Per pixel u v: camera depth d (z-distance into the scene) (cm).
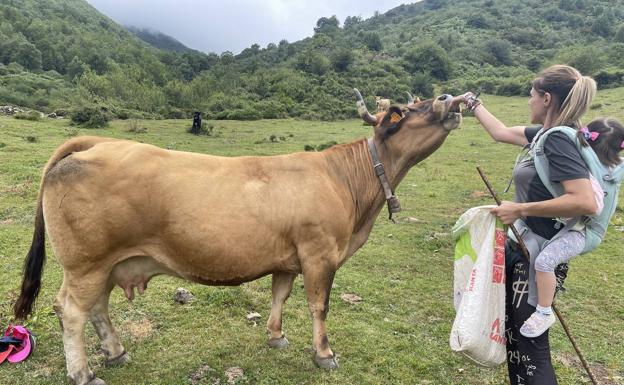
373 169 427
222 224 358
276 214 375
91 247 353
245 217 365
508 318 338
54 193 351
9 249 714
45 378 397
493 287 325
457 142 2561
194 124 2964
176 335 480
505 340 339
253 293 590
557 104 312
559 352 498
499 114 4044
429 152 421
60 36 10462
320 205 387
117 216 349
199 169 368
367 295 628
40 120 3150
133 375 409
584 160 291
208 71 9712
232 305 551
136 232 356
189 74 9744
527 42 9562
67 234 352
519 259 329
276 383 412
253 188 373
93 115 3069
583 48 6750
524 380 326
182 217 352
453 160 1988
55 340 454
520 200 328
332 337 498
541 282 306
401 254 816
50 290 569
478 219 332
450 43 9238
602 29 9494
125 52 10100
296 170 394
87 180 348
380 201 438
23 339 429
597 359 487
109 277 379
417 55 7456
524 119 3697
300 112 4666
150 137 2667
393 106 410
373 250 827
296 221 380
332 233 395
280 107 4794
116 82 5622
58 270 637
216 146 2383
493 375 446
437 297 636
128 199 348
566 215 289
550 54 8462
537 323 309
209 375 416
